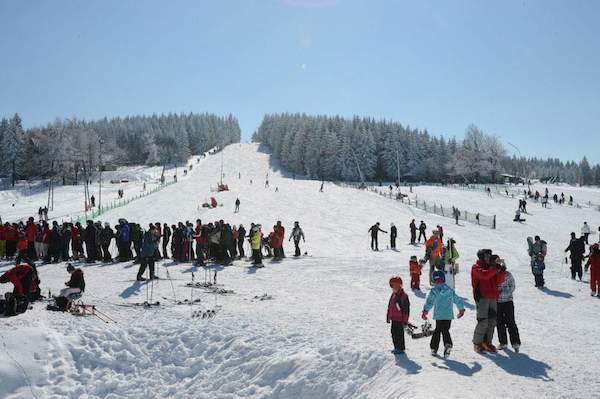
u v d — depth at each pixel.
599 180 177.12
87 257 21.45
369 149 118.75
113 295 14.70
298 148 128.12
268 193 61.88
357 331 11.20
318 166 124.12
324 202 54.97
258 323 12.05
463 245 32.50
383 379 8.61
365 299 14.95
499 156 125.62
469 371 8.46
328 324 11.85
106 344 11.12
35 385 9.67
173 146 159.88
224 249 21.47
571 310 13.58
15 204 66.88
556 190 85.12
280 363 9.87
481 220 46.53
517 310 13.57
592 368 8.57
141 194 67.81
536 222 46.47
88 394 9.94
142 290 15.51
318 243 32.75
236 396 9.62
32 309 12.40
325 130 125.31
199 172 125.62
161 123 195.75
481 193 71.69
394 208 53.03
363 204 54.41
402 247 31.11
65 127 109.00
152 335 11.66
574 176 187.38
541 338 10.68
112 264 20.72
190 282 17.09
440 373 8.36
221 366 10.47
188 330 11.73
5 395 9.29
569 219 48.72
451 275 14.30
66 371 10.16
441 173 121.88
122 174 120.94
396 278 9.55
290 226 40.50
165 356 11.11
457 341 10.41
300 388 9.23
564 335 10.94
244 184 75.75
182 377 10.58
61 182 106.38
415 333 10.79
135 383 10.43
